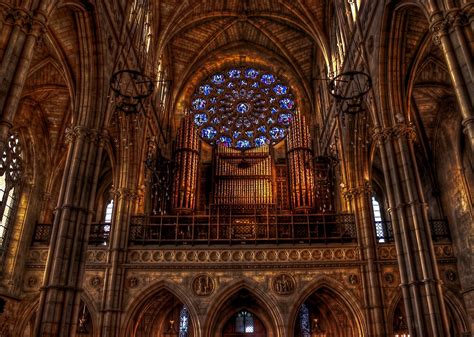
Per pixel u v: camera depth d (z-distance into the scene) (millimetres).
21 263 26859
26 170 29500
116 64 22922
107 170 35406
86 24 20031
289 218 32875
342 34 29156
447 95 28250
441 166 29703
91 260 25703
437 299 16891
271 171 36250
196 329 24375
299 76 41719
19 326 25672
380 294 24547
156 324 31891
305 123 37062
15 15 13141
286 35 39938
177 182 34188
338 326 30641
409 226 18656
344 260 25828
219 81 43344
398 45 20766
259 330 31781
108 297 24562
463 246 26047
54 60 23500
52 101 29516
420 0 15961
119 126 26578
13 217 27906
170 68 40969
